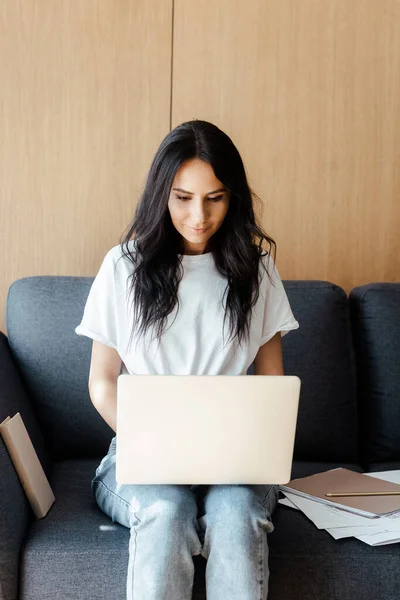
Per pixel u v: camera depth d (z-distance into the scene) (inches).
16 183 90.1
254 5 91.7
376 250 96.0
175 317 66.4
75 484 73.5
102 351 68.3
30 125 89.6
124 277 67.6
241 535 55.0
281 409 54.4
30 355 81.0
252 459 55.2
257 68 92.5
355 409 84.7
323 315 84.5
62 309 81.7
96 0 89.3
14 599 58.8
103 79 90.1
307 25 92.7
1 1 88.0
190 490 61.3
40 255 91.3
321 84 93.4
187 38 91.1
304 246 95.3
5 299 91.4
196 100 91.9
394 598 60.7
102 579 59.6
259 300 69.5
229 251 67.3
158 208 64.4
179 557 54.9
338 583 60.2
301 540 61.1
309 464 81.3
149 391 53.2
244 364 67.7
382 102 94.4
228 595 54.2
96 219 91.4
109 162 91.0
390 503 65.5
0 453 62.1
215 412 53.9
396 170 95.3
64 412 80.7
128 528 62.7
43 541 60.3
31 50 88.9
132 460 54.5
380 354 84.4
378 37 93.7
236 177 63.7
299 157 94.0
